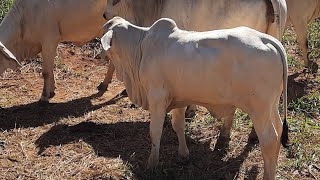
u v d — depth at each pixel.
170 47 4.69
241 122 6.12
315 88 7.25
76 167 5.21
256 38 4.48
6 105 6.70
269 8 5.61
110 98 7.00
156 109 4.83
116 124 6.19
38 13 6.65
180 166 5.23
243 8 5.62
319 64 8.11
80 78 7.62
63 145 5.65
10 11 6.70
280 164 5.29
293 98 6.88
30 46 6.87
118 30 5.09
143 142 5.75
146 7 6.15
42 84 7.39
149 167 5.04
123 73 5.17
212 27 5.79
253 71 4.40
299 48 8.57
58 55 8.24
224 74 4.48
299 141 5.70
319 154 5.49
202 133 5.93
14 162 5.32
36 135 5.89
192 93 4.68
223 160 5.38
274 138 4.51
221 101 4.59
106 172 5.11
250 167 5.23
